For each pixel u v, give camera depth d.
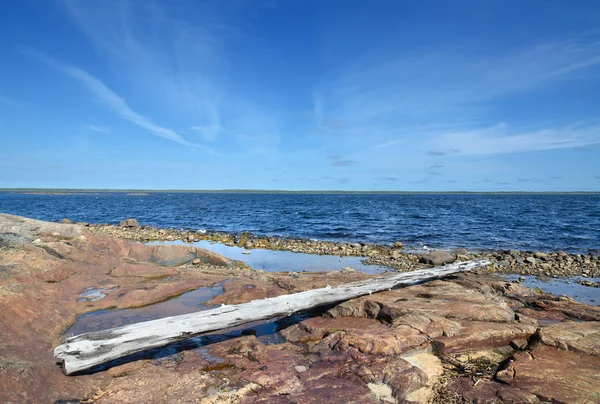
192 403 4.86
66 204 80.38
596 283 14.52
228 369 5.80
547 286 14.12
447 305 7.77
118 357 5.67
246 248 22.83
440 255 18.06
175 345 6.84
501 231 30.94
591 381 5.05
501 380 5.30
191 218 45.69
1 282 7.53
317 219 43.56
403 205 82.38
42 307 7.34
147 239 26.19
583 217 45.03
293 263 18.31
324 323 7.61
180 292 10.06
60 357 5.28
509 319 7.38
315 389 5.14
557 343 6.25
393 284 9.60
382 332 6.57
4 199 108.12
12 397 4.31
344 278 10.95
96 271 10.88
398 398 4.96
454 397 5.00
